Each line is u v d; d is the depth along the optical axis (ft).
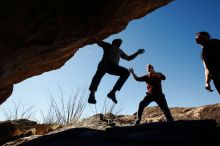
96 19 16.06
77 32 16.46
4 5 12.09
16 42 15.29
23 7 12.65
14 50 16.22
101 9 15.39
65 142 13.78
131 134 12.77
